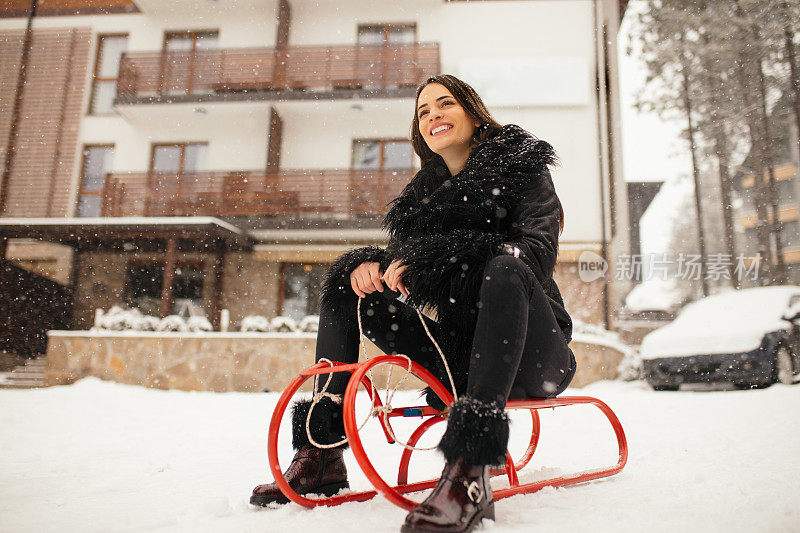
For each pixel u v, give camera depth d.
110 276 11.74
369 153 11.93
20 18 12.81
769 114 11.39
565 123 10.96
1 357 10.34
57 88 12.44
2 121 12.29
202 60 12.15
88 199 12.08
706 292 11.91
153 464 2.07
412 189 1.50
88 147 12.30
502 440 0.95
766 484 1.38
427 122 1.47
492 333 0.99
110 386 7.18
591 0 11.41
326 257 11.33
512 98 11.05
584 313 10.17
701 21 11.02
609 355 7.43
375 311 1.31
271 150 11.62
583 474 1.43
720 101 11.55
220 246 11.40
